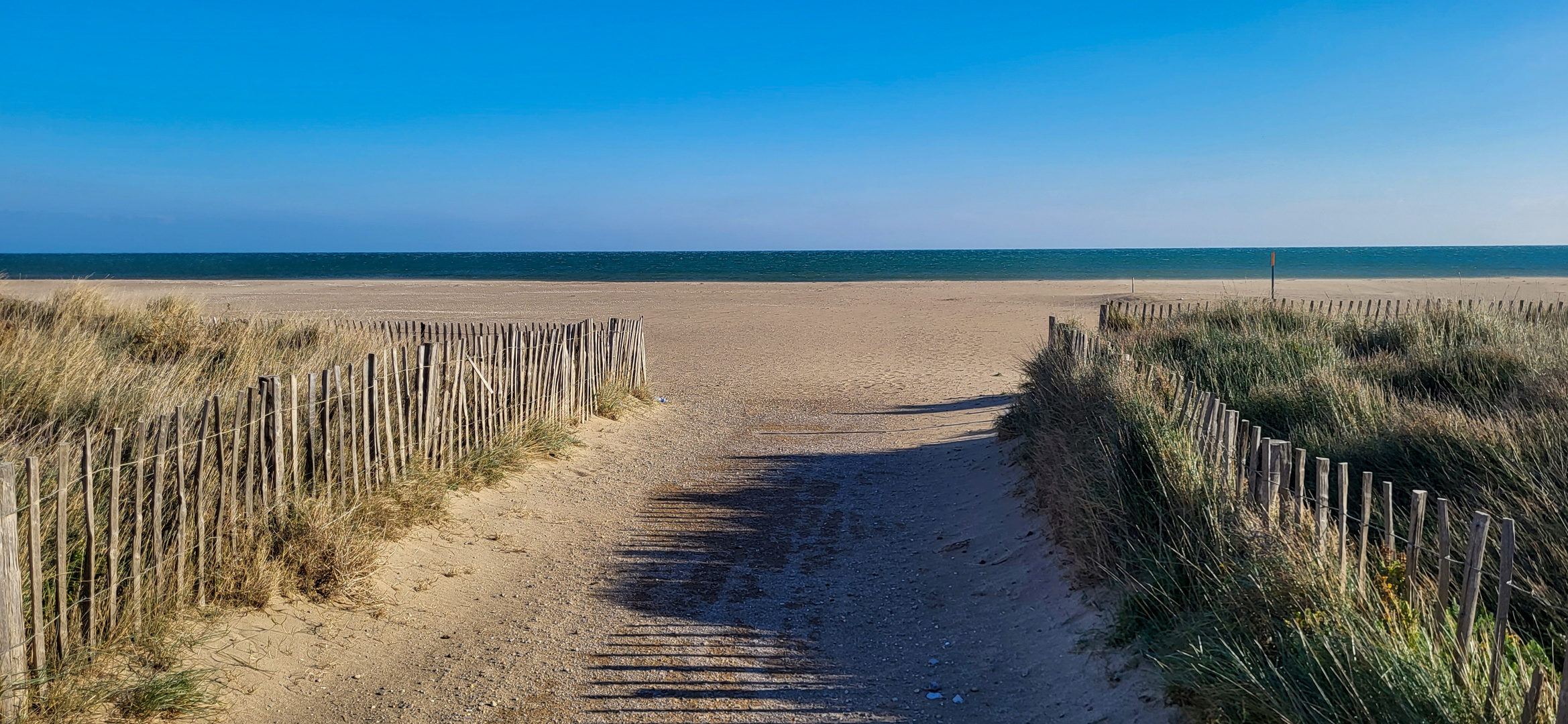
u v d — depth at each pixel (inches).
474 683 171.9
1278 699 127.0
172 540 176.7
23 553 152.9
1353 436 242.7
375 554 217.3
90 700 143.9
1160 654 154.3
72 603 153.8
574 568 240.8
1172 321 550.6
